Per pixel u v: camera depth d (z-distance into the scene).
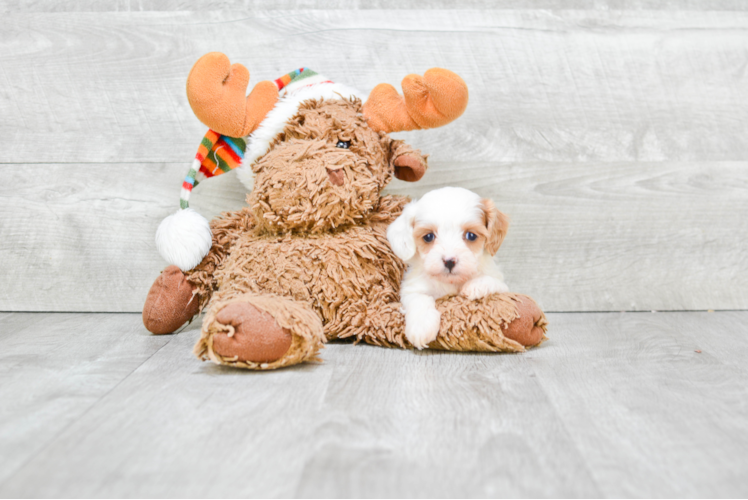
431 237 1.19
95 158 1.55
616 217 1.57
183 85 1.53
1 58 1.52
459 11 1.52
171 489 0.67
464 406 0.91
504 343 1.17
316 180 1.18
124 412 0.88
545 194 1.56
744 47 1.55
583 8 1.53
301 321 1.07
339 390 0.97
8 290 1.59
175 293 1.32
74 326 1.44
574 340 1.31
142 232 1.57
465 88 1.23
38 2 1.50
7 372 1.07
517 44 1.53
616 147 1.56
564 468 0.72
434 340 1.19
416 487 0.67
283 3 1.51
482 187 1.55
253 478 0.69
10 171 1.55
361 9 1.52
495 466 0.72
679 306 1.60
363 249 1.24
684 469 0.72
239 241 1.30
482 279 1.21
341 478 0.69
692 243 1.59
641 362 1.14
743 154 1.57
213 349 1.04
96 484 0.68
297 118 1.25
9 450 0.76
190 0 1.51
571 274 1.59
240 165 1.31
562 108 1.54
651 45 1.54
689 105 1.56
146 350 1.22
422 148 1.54
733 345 1.26
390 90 1.29
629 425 0.84
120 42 1.52
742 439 0.80
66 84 1.53
